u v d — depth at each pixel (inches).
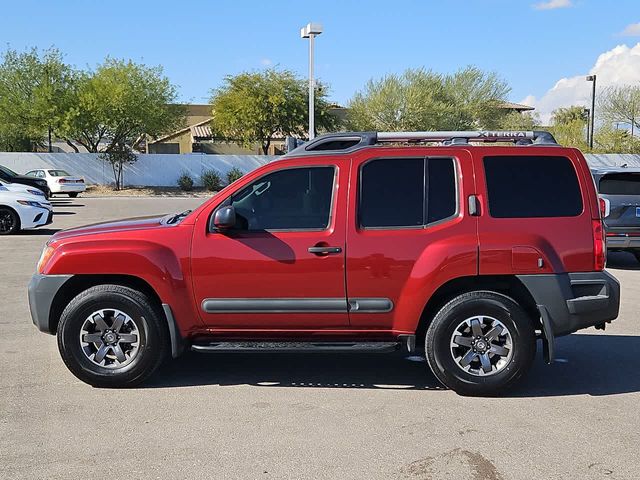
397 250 216.7
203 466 167.8
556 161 222.7
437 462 170.6
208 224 221.9
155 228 225.9
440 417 201.9
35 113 1544.0
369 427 193.8
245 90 1747.0
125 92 1545.3
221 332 225.5
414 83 1995.6
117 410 206.4
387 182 221.5
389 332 223.3
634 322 332.2
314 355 271.3
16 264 489.7
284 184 223.3
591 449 179.2
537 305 217.2
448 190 220.7
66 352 223.5
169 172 1737.2
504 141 232.7
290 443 181.9
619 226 481.4
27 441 182.5
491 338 218.8
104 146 2006.6
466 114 2007.9
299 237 218.7
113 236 224.8
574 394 224.1
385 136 230.8
